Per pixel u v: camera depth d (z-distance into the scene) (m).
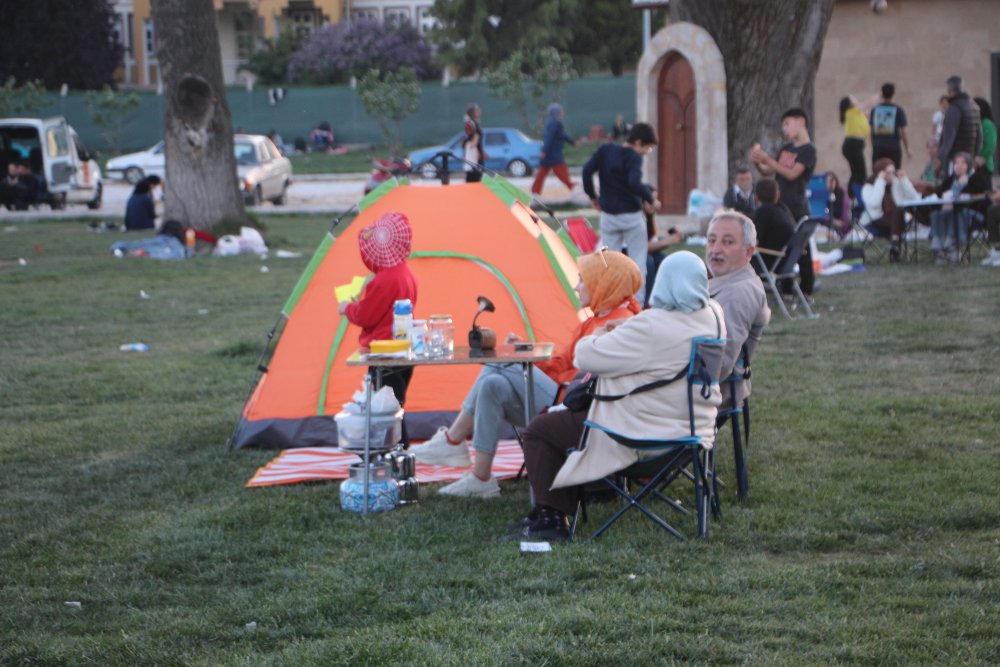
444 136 55.16
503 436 9.20
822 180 20.36
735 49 20.39
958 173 17.67
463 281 9.04
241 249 22.98
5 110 50.56
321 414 9.16
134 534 7.03
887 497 7.26
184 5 23.09
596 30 68.56
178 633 5.54
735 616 5.46
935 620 5.35
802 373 10.91
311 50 64.62
